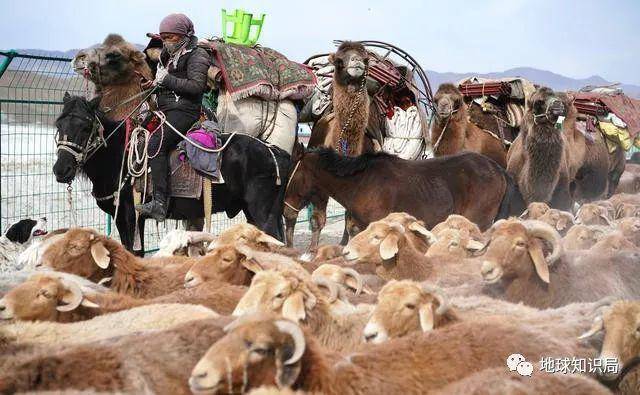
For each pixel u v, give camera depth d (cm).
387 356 530
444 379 520
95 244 820
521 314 655
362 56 1324
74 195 1767
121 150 1135
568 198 1502
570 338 578
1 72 1266
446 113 1498
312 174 1216
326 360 497
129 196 1145
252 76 1301
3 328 604
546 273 791
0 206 1305
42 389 504
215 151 1144
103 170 1137
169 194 1141
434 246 960
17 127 2298
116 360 525
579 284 814
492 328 559
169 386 523
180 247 1001
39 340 592
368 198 1178
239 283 809
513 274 809
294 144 1371
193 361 536
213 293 720
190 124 1154
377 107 1482
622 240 877
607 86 2016
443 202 1173
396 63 1538
